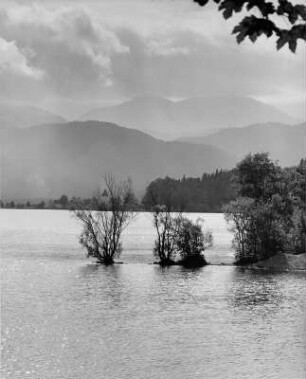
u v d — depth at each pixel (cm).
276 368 3841
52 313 5712
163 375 3678
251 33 712
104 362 3981
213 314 5722
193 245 10294
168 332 4900
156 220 10338
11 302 6362
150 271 9406
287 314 5738
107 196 10250
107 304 6312
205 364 3941
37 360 4006
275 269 9712
